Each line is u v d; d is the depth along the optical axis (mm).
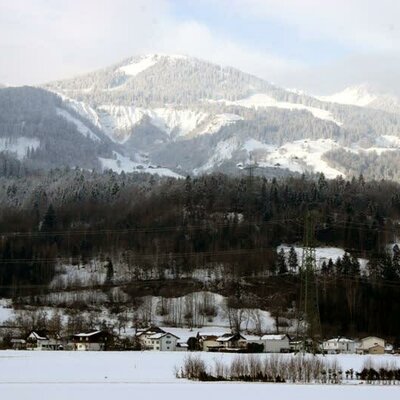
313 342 151000
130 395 109062
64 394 110062
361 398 108375
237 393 111875
